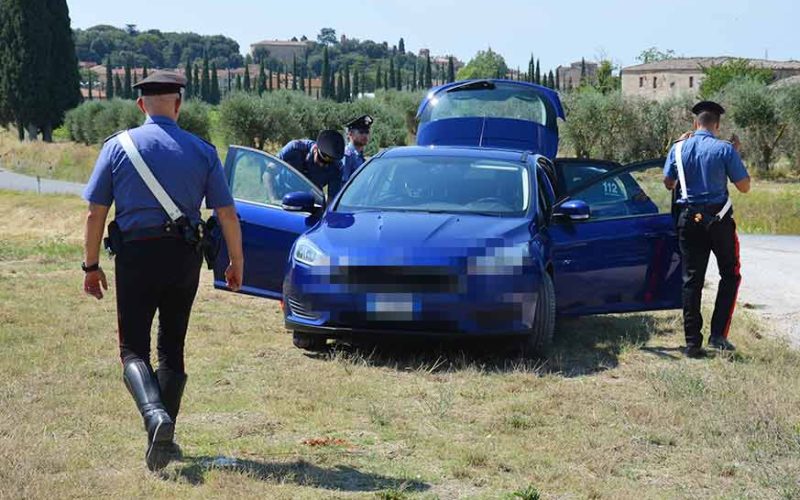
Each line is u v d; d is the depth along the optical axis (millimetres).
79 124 65312
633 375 6883
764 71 70062
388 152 8625
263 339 7945
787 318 9742
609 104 42781
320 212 8031
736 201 25875
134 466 4641
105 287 4680
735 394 6254
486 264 6961
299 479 4547
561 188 9539
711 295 10898
